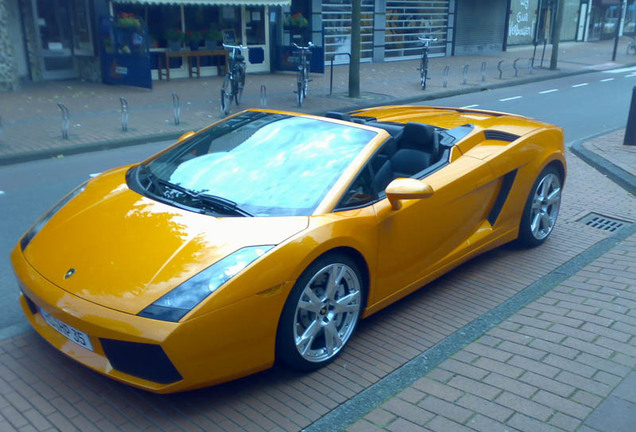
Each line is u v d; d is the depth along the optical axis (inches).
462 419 109.7
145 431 108.1
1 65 567.5
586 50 1311.5
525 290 167.2
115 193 143.3
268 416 112.7
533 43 1368.1
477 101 612.7
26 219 238.7
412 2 1018.7
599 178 300.5
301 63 549.3
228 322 108.3
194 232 120.7
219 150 155.3
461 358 131.0
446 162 166.1
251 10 778.8
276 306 115.0
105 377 124.0
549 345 135.3
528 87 741.9
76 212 137.6
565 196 265.1
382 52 992.9
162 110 510.9
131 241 120.3
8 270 184.9
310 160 145.0
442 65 960.9
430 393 118.0
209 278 109.5
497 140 186.4
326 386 123.1
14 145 373.7
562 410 111.7
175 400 117.1
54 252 124.2
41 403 115.3
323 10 881.5
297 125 159.6
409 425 108.4
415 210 146.8
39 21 645.3
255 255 114.0
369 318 153.2
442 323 150.6
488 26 1194.0
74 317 108.0
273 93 622.8
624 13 1688.0
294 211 129.1
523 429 106.7
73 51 680.4
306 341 123.7
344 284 132.7
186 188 141.0
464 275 179.8
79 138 399.2
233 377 114.1
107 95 576.7
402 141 172.2
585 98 633.6
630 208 248.2
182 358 104.7
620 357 129.6
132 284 109.6
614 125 472.4
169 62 711.7
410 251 149.1
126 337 103.7
